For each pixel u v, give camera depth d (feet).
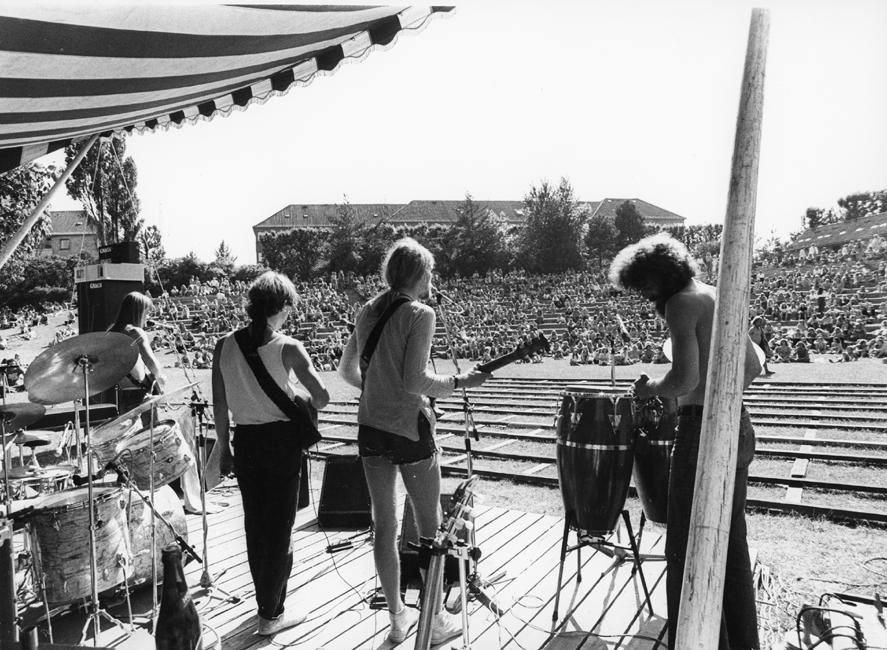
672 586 9.12
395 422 9.77
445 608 11.33
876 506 21.80
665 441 11.44
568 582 13.35
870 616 11.23
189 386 14.02
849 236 180.34
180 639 7.37
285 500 11.30
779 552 17.35
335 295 154.51
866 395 47.26
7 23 6.22
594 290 155.53
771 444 32.19
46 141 13.64
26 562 13.33
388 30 11.59
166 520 13.78
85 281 31.12
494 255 216.54
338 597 13.03
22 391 62.39
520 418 43.39
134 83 9.53
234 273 193.77
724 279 5.18
